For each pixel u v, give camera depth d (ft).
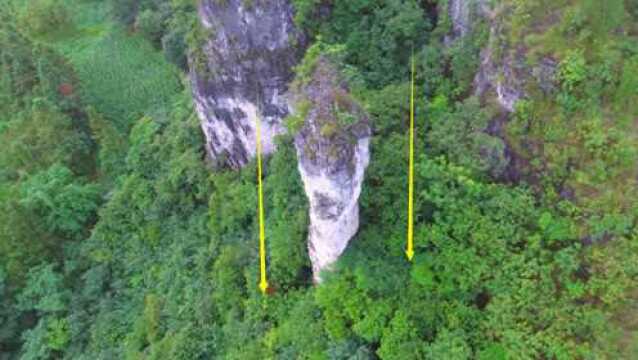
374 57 108.27
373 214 93.25
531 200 85.97
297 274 100.89
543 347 78.69
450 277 86.02
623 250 79.77
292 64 109.40
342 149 79.87
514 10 88.63
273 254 99.71
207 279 116.98
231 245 113.91
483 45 96.12
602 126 83.56
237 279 109.09
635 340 76.07
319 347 90.02
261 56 109.09
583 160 83.66
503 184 89.81
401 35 107.24
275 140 107.65
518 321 81.46
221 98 117.60
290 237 98.84
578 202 83.25
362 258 90.22
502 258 84.53
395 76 107.55
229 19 107.34
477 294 86.02
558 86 84.79
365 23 108.58
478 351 81.30
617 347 76.64
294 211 101.04
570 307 80.23
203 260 118.73
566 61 83.25
